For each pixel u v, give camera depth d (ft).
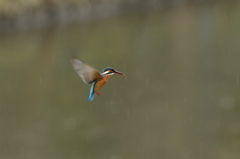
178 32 98.94
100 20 115.75
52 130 40.50
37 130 40.60
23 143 37.83
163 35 95.45
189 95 51.06
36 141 38.24
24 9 93.76
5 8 89.10
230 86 54.70
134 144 37.65
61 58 69.21
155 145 37.60
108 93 52.16
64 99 49.52
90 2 116.98
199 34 96.37
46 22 98.89
